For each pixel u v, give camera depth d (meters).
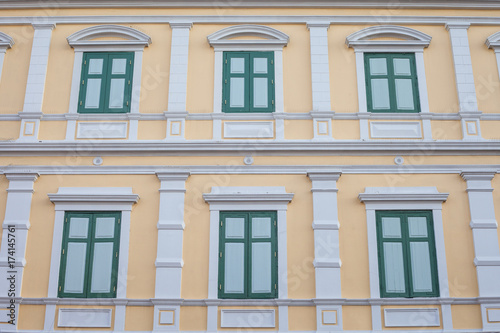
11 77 13.99
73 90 13.87
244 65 14.11
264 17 14.38
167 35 14.32
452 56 14.10
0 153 13.23
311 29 14.29
